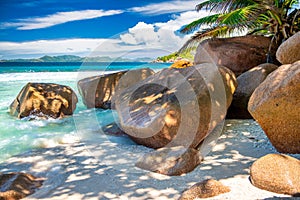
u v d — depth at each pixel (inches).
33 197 123.7
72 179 141.4
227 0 342.6
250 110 163.3
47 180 141.7
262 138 187.3
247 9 307.1
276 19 328.5
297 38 201.6
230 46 324.2
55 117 284.4
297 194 111.0
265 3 317.7
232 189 119.2
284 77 152.8
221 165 148.4
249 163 148.9
